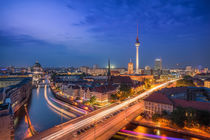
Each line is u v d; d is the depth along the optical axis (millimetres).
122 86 149000
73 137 61031
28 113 116312
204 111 71500
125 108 106000
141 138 69438
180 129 73500
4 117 57000
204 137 65312
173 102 88750
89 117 86375
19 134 81188
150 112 94750
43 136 61656
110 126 73188
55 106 135375
